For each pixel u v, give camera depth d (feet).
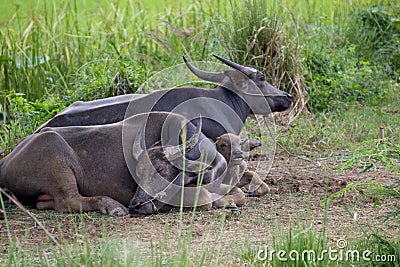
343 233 59.82
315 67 117.50
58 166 66.64
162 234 59.72
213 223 62.95
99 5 143.95
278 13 120.16
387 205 68.08
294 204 69.15
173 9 133.49
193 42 114.32
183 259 48.47
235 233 60.18
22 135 86.69
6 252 55.67
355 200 69.92
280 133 96.02
